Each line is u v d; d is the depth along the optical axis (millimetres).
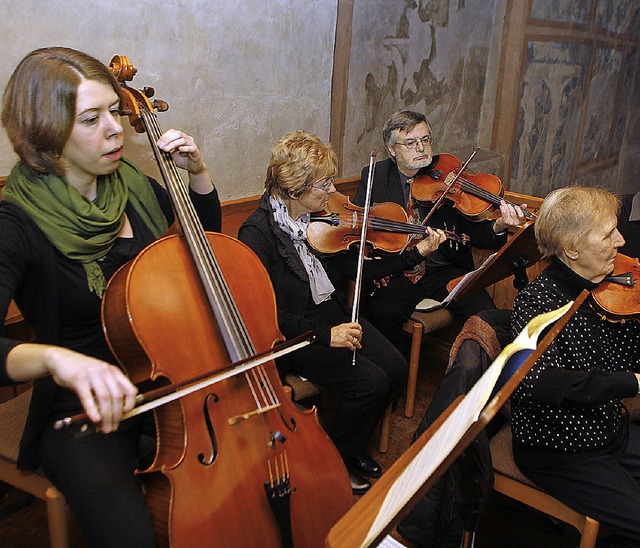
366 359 2262
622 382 1579
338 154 3676
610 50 6016
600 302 1737
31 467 1560
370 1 3592
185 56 2674
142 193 1721
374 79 3805
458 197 2982
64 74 1416
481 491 1243
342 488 1562
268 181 2215
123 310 1411
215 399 1422
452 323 2949
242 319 1570
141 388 1453
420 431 1757
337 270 2488
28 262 1473
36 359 1187
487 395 1045
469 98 4828
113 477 1443
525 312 1717
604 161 6547
